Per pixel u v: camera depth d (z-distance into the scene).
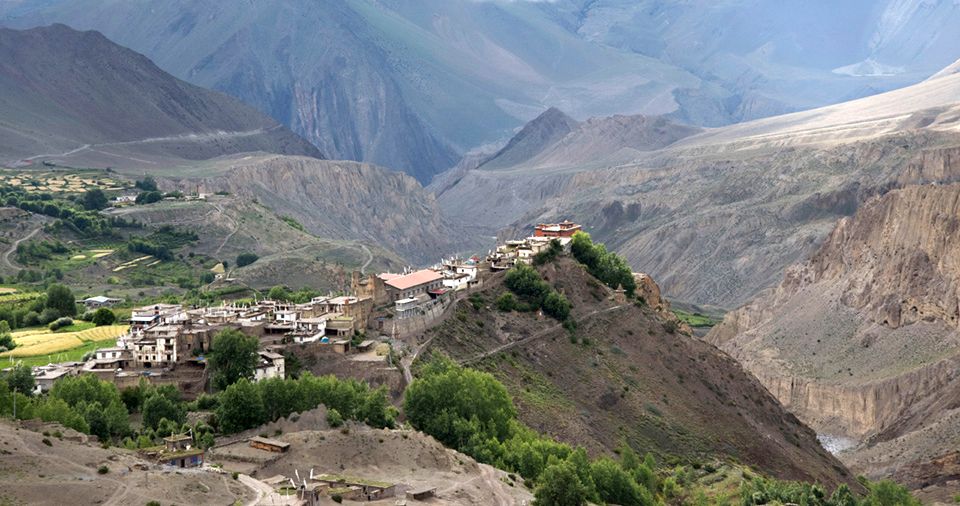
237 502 159.50
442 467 198.38
